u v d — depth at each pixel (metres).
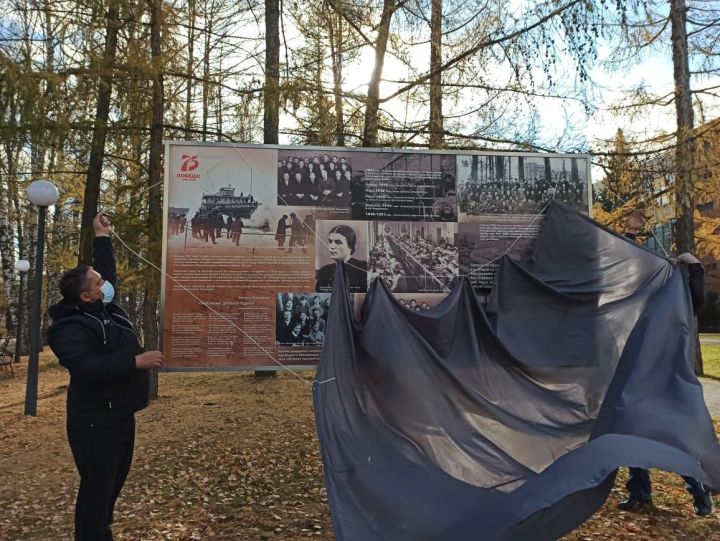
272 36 9.05
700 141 9.11
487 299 5.69
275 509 4.88
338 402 3.82
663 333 4.03
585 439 4.20
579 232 5.48
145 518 4.63
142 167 10.66
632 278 5.09
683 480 5.62
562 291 5.05
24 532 4.38
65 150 7.68
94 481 3.31
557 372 4.68
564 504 2.87
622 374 3.92
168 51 8.42
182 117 11.73
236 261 5.62
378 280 4.63
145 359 3.39
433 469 3.58
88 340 3.30
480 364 4.55
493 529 2.85
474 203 5.94
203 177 5.64
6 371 15.28
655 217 11.32
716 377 12.88
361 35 8.59
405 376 4.05
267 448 6.84
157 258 9.22
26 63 6.29
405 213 5.85
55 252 18.55
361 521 3.13
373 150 5.87
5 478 5.64
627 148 9.48
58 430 7.76
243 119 8.12
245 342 5.59
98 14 7.64
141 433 7.51
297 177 5.75
